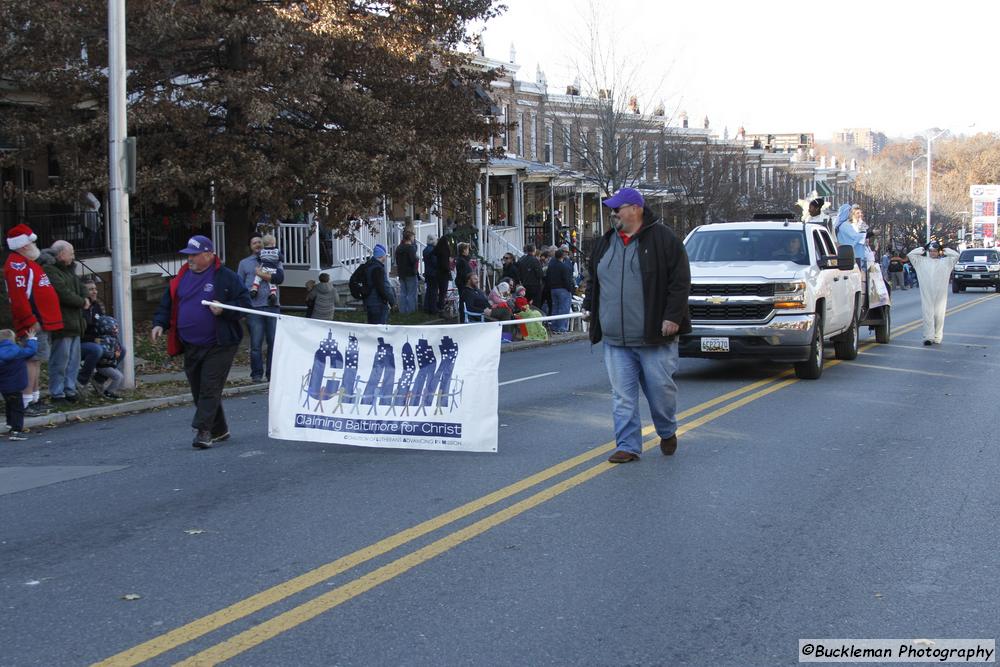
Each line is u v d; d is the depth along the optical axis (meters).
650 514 7.12
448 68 21.17
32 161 18.66
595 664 4.61
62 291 12.36
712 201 39.88
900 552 6.27
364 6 19.34
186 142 18.20
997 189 96.81
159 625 5.12
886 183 81.12
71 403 12.69
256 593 5.57
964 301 38.06
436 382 9.43
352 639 4.90
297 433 9.87
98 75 17.89
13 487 8.41
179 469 8.94
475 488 7.91
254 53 17.67
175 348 9.95
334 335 9.76
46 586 5.77
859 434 10.09
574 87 37.38
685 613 5.23
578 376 15.37
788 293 13.58
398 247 25.80
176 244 24.33
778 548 6.34
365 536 6.64
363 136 18.72
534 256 24.80
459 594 5.52
